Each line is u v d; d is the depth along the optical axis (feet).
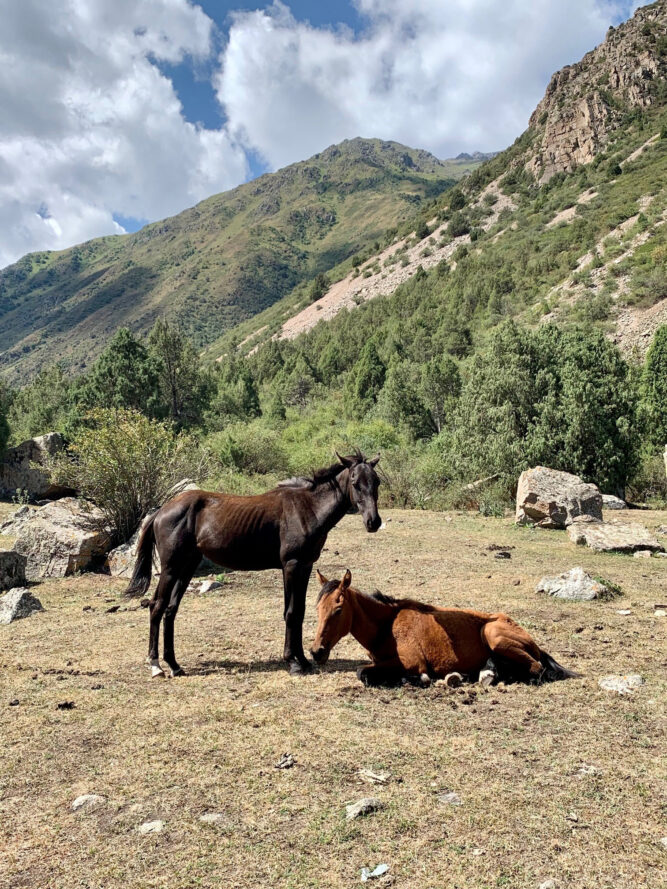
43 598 32.40
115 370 128.77
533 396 79.30
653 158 409.90
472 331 279.28
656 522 58.54
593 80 620.90
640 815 10.74
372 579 33.45
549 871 9.22
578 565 37.22
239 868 9.45
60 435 90.74
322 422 193.36
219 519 19.19
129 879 9.27
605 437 74.43
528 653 17.74
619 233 301.02
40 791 12.00
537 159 581.53
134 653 21.57
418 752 13.30
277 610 27.81
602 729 14.44
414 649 17.53
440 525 56.24
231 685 17.95
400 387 155.94
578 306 233.35
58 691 17.63
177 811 11.10
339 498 19.22
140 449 42.73
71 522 40.65
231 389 230.07
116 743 14.06
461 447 82.33
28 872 9.51
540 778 12.08
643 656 19.92
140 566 20.29
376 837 10.15
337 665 19.93
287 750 13.50
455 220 547.08
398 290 457.68
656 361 111.65
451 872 9.23
